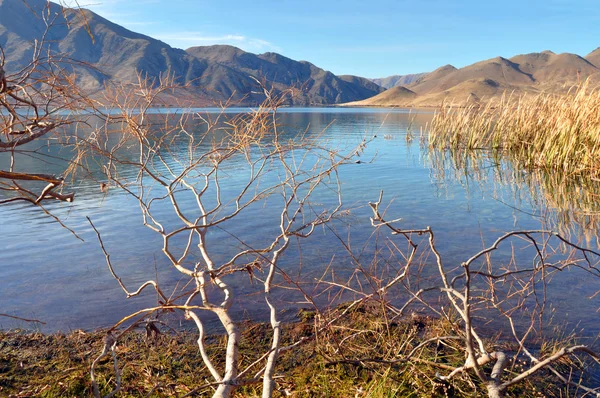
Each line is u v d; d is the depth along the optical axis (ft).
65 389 11.67
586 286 18.01
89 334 14.82
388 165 54.19
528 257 21.76
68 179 42.24
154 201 34.53
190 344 14.21
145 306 16.88
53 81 9.73
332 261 21.17
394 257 21.72
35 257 22.25
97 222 28.73
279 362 13.19
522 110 59.11
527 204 33.55
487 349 13.38
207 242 24.41
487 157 59.47
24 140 8.30
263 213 30.35
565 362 12.90
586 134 43.50
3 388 11.86
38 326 15.44
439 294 17.44
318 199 34.99
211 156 15.79
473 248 23.07
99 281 19.26
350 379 12.12
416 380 11.97
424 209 31.78
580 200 34.73
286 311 16.38
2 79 7.72
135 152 56.13
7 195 36.65
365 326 14.90
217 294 17.80
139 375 12.42
